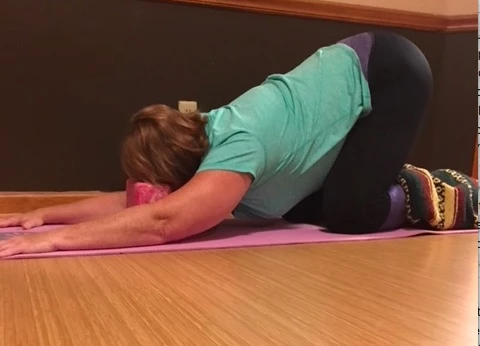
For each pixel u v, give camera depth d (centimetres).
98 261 118
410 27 268
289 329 80
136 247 131
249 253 132
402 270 119
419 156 279
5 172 198
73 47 203
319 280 108
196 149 144
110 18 208
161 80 218
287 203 163
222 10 227
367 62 160
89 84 207
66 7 201
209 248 136
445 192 171
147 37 214
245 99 152
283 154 149
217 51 227
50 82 201
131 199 147
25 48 197
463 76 275
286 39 240
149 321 81
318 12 243
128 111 213
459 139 278
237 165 136
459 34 275
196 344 73
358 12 252
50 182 204
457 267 123
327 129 155
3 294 92
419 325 84
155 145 144
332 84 156
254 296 95
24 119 199
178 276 108
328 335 78
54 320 80
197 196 133
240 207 161
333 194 161
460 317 88
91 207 164
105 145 211
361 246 146
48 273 107
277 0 234
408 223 175
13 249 119
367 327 82
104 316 83
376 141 157
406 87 158
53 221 161
